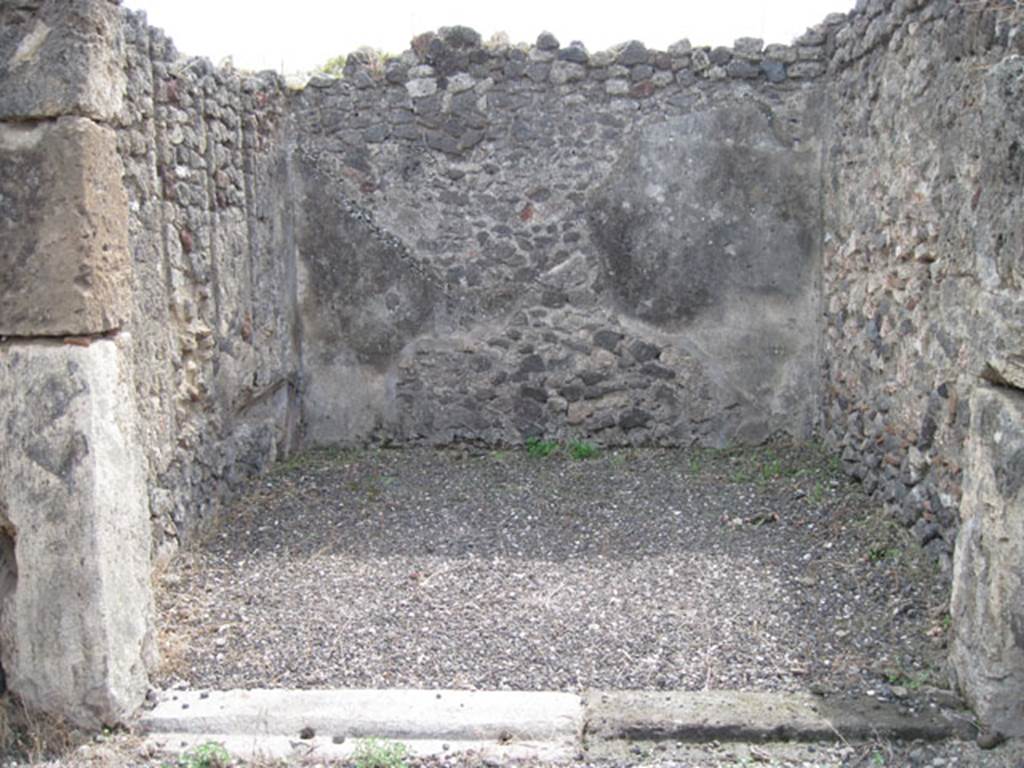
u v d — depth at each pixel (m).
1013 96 2.56
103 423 2.81
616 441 6.22
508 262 6.13
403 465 5.89
